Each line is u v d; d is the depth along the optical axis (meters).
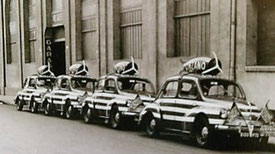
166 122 12.72
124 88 15.98
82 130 15.12
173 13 20.33
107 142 12.23
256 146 11.65
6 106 27.91
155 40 20.69
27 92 23.30
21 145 11.65
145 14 21.42
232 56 16.34
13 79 36.78
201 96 11.58
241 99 11.79
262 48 16.11
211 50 17.50
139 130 15.22
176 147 11.37
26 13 34.62
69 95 19.28
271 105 14.96
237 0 16.22
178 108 12.20
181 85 12.43
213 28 17.41
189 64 13.77
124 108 15.05
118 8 24.09
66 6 28.41
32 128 15.60
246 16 15.92
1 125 16.55
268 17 15.86
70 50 28.14
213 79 12.05
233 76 16.33
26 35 34.62
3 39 38.28
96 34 25.97
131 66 17.72
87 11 27.11
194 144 11.94
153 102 13.45
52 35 31.23
